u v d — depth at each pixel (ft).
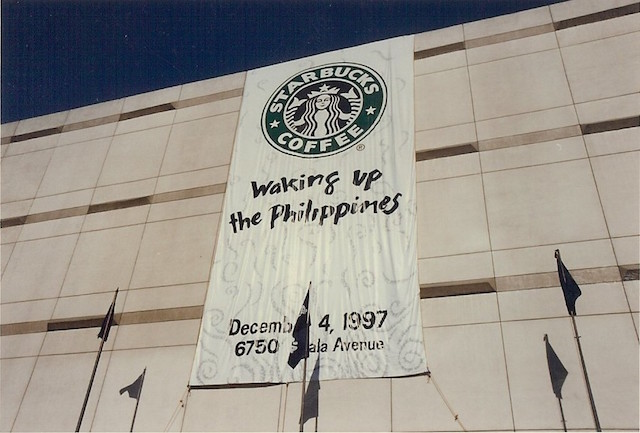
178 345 59.72
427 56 72.95
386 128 67.62
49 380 62.28
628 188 54.39
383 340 52.85
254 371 54.65
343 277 57.77
